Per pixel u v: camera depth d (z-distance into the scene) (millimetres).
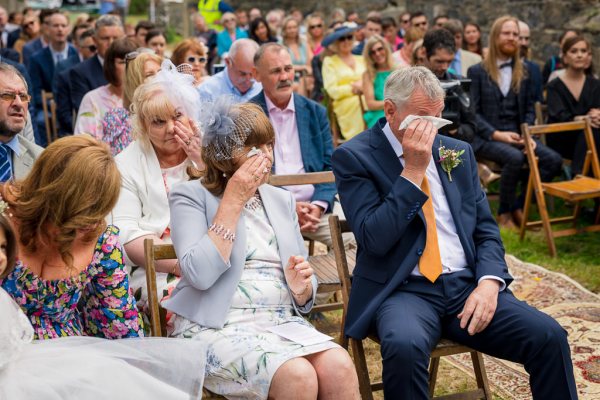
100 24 7184
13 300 2527
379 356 4352
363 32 12500
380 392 3975
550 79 8289
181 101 3799
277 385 2811
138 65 4797
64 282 2744
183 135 3783
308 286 3176
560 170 7035
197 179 3311
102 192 2629
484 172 7410
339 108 8977
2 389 2389
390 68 8297
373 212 3305
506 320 3176
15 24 14195
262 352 2869
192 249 3000
